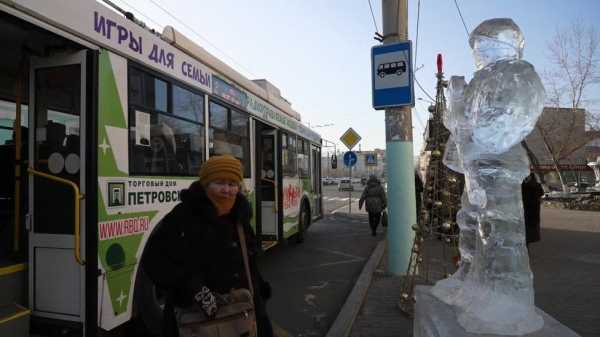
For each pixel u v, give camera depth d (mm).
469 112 2609
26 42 3693
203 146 5477
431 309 2752
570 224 14148
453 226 4926
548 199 23391
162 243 2275
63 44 3627
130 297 3977
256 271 2588
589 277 6758
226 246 2355
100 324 3611
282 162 9102
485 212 2580
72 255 3637
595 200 20984
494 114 2488
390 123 6988
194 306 2293
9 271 3668
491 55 2570
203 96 5520
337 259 9062
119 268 3848
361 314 5105
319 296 6352
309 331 4973
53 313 3658
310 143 12008
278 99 9289
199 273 2277
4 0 2973
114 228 3805
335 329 4590
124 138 3971
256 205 7461
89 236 3566
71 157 3693
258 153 7684
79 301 3574
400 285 6379
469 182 2654
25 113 4938
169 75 4738
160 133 4547
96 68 3676
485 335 2318
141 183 4188
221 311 2283
